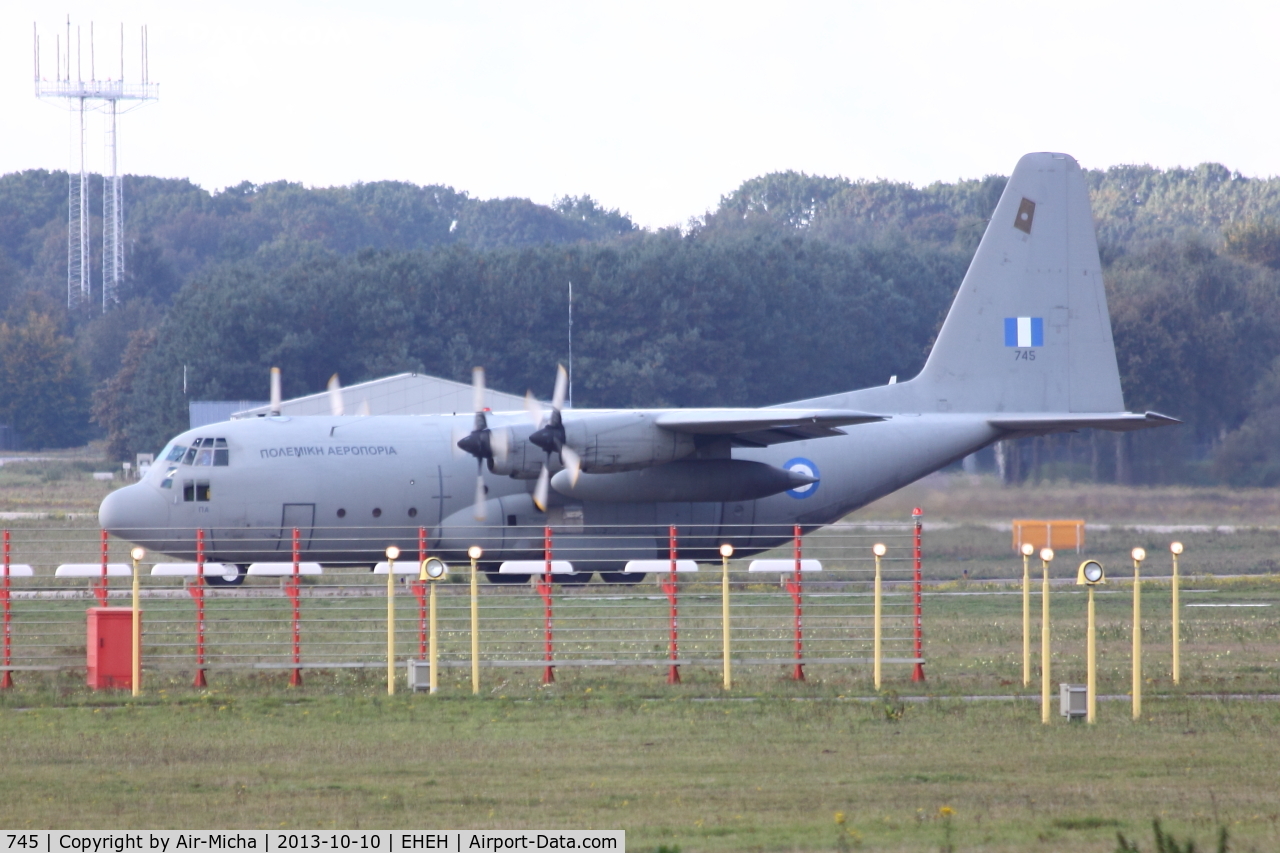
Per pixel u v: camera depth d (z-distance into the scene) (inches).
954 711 888.3
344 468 1610.5
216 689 982.4
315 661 1085.8
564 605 1427.2
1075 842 579.2
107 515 1573.6
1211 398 3152.1
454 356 4165.8
